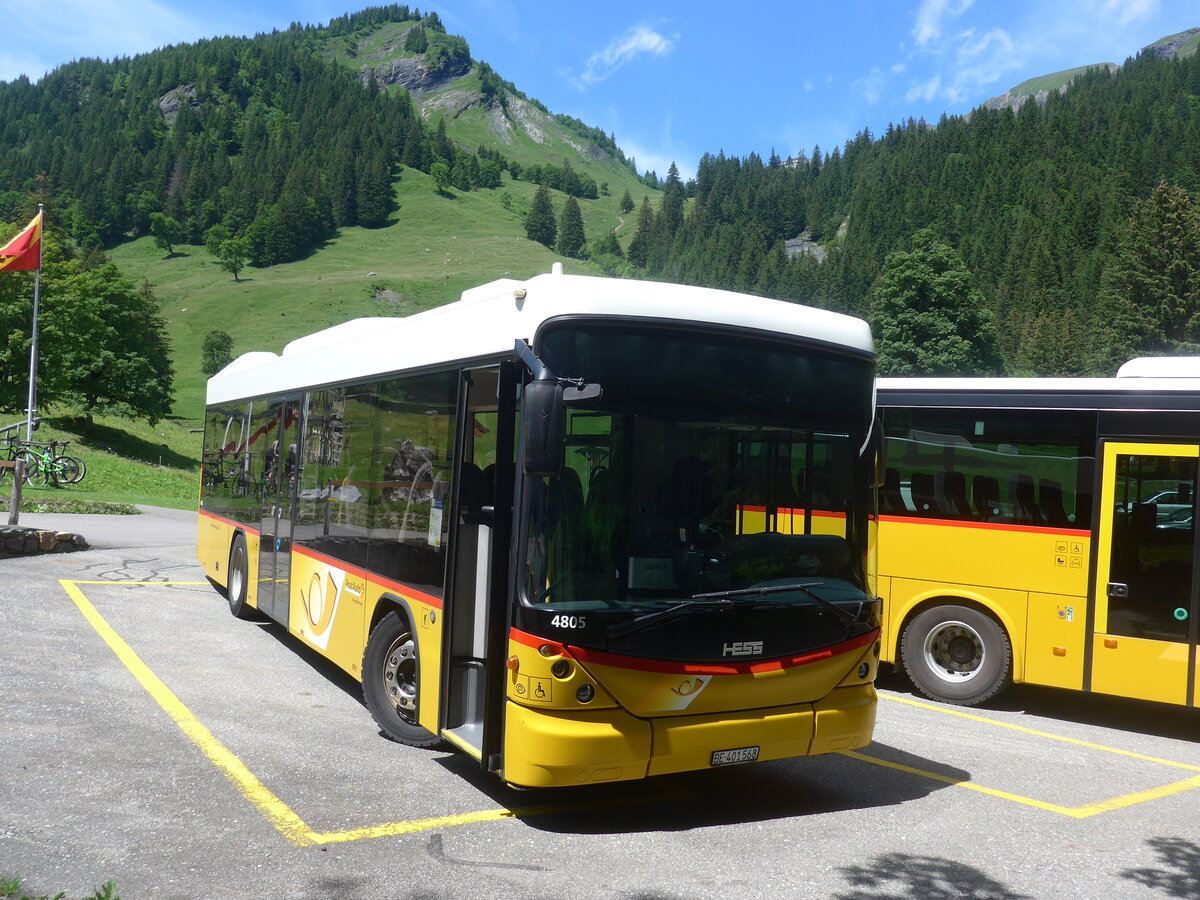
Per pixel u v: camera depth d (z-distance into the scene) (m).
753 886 4.77
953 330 78.44
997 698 9.87
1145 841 5.67
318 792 5.85
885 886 4.84
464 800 5.88
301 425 9.51
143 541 18.72
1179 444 8.36
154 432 82.06
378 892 4.50
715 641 5.48
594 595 5.25
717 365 5.73
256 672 8.93
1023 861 5.27
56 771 5.87
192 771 6.07
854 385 6.24
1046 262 160.38
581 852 5.14
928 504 9.64
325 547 8.48
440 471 6.38
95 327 71.88
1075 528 8.80
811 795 6.35
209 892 4.41
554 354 5.34
